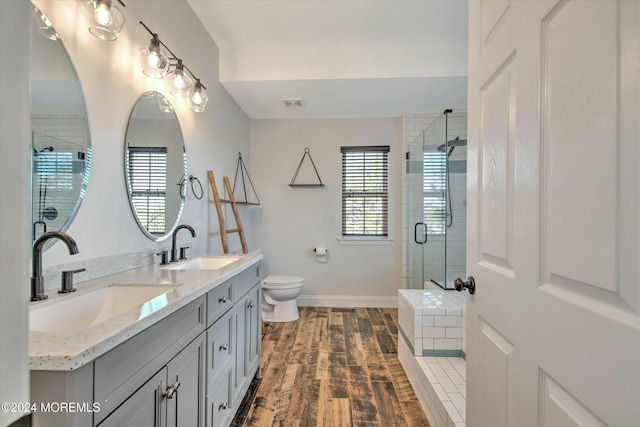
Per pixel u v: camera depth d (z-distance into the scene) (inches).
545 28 23.6
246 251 111.7
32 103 39.4
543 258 23.7
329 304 145.9
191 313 43.0
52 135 42.0
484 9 35.5
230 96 119.2
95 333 26.6
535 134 24.8
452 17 88.9
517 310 27.3
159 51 58.5
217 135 105.6
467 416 39.1
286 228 147.9
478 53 37.1
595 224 18.5
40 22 40.6
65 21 44.3
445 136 105.7
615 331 16.9
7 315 12.2
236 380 62.5
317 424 62.6
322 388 75.7
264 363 88.7
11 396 12.3
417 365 72.2
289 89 113.0
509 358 28.6
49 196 41.4
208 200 97.7
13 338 12.4
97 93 50.6
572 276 20.5
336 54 104.2
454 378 64.8
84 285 44.3
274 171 148.2
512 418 28.0
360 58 103.9
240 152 133.3
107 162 53.0
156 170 68.7
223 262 76.1
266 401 70.3
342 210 147.3
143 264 62.0
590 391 18.6
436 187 110.6
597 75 18.5
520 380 26.6
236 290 62.8
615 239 17.1
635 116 16.0
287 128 147.8
